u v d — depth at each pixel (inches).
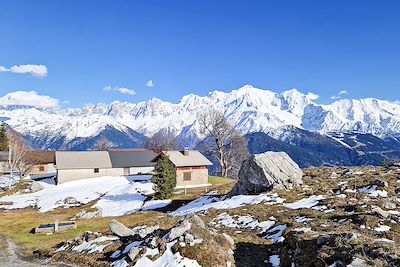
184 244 967.0
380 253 729.0
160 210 2294.5
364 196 1630.2
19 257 1284.4
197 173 3260.3
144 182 3275.1
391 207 1397.6
